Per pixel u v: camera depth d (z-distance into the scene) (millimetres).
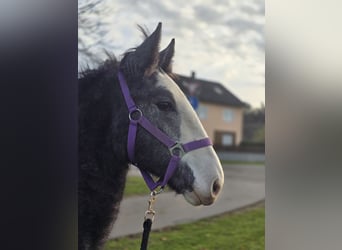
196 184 1457
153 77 1468
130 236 1514
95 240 1514
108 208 1504
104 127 1472
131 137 1447
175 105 1464
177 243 1516
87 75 1466
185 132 1456
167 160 1442
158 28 1495
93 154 1482
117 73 1467
